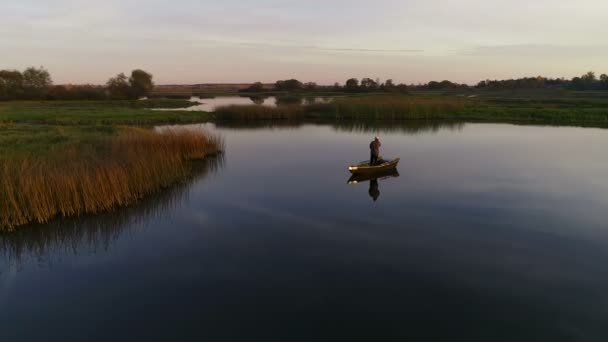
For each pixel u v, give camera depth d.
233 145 33.03
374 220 14.98
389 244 12.87
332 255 12.15
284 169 23.86
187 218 15.51
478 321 8.88
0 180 14.17
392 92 128.50
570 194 18.02
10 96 87.75
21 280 10.98
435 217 15.23
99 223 15.12
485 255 12.03
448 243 12.89
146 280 10.86
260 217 15.48
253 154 28.89
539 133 39.25
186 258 12.12
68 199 14.74
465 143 33.22
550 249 12.41
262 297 9.94
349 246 12.76
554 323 8.79
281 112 54.03
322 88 178.50
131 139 23.45
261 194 18.52
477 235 13.48
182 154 25.86
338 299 9.79
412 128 44.34
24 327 8.89
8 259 12.33
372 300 9.74
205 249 12.73
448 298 9.77
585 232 13.70
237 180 21.14
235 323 8.93
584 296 9.84
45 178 14.80
